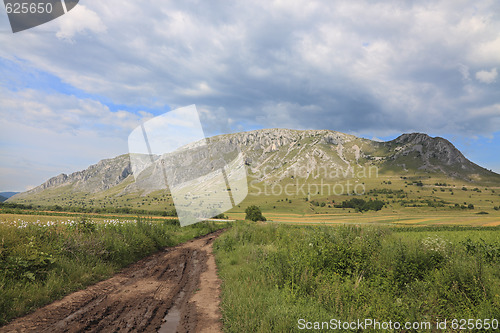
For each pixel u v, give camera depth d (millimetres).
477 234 16781
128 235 11531
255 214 43438
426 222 85062
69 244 8414
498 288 5559
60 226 9945
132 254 10617
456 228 41031
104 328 4398
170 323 4727
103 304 5570
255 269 7887
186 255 11922
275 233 15727
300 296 5680
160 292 6559
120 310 5250
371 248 8508
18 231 7723
